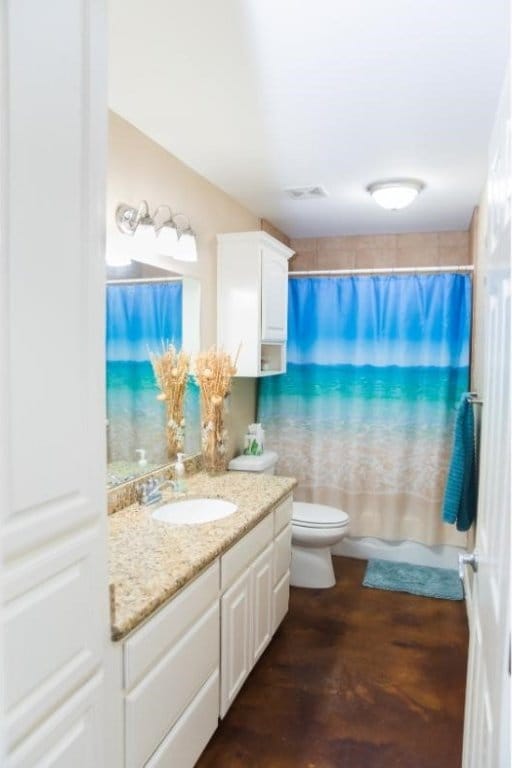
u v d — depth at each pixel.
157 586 1.46
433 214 3.38
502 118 1.18
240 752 1.93
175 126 2.13
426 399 3.59
